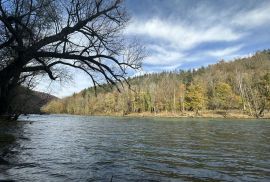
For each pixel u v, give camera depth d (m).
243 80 123.75
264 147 19.47
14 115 42.22
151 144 20.84
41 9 13.84
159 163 13.30
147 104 137.25
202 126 45.69
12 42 14.32
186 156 15.52
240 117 89.50
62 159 13.66
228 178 10.65
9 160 12.55
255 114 93.69
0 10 12.64
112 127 43.69
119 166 12.34
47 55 14.27
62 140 22.91
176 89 133.25
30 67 14.76
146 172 11.28
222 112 107.62
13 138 20.62
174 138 25.62
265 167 12.80
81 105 171.88
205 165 13.08
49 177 9.89
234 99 108.44
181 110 124.94
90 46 14.90
